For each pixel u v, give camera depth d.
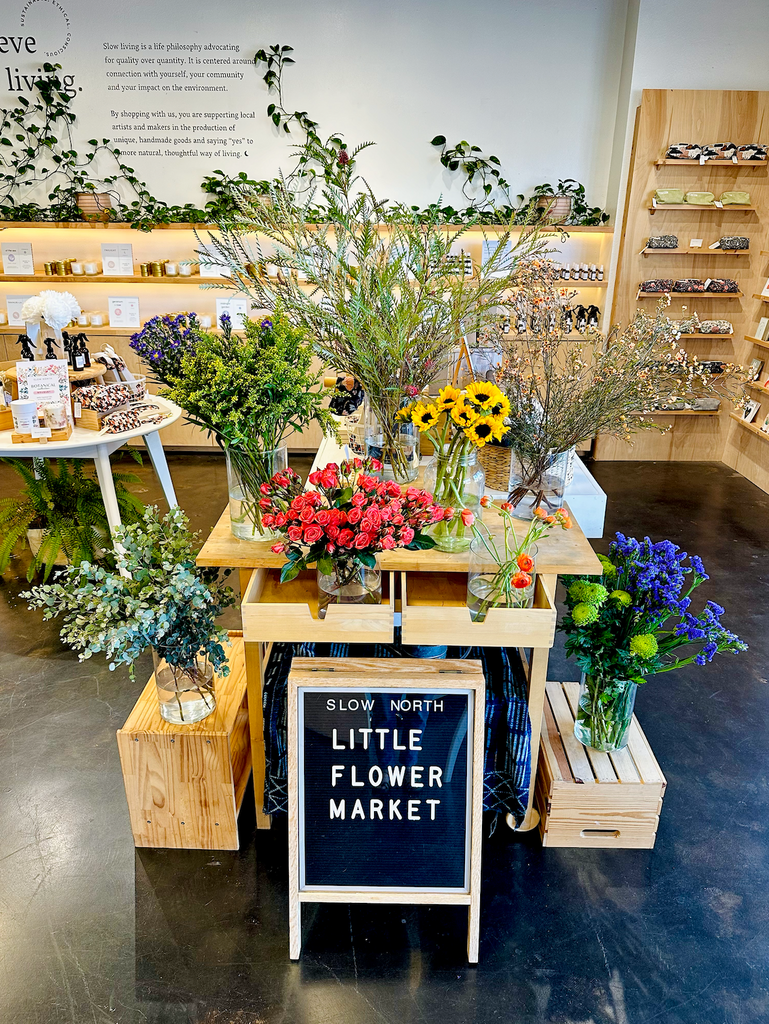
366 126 5.82
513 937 2.04
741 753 2.77
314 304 2.24
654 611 2.19
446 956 1.99
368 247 2.18
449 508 1.92
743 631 3.58
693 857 2.31
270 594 2.08
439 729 1.90
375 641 1.92
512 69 5.67
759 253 5.64
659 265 5.71
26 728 2.85
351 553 1.78
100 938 2.03
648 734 2.86
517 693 2.23
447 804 1.93
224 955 1.99
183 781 2.21
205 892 2.18
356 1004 1.86
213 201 5.91
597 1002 1.87
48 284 6.21
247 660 2.13
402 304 2.18
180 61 5.67
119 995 1.88
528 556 1.84
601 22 5.54
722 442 6.12
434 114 5.79
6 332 5.91
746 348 5.84
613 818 2.29
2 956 1.98
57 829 2.39
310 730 1.91
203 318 6.20
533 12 5.54
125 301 5.89
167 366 2.11
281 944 2.02
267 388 1.88
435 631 1.92
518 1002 1.87
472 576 1.91
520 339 2.30
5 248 5.95
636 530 4.73
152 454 4.00
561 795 2.25
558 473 2.22
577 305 5.88
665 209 5.53
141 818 2.27
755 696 3.11
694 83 5.41
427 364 2.36
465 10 5.54
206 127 5.83
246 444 1.95
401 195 6.00
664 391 2.25
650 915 2.11
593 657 2.19
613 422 2.21
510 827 2.38
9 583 3.95
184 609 2.06
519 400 2.23
